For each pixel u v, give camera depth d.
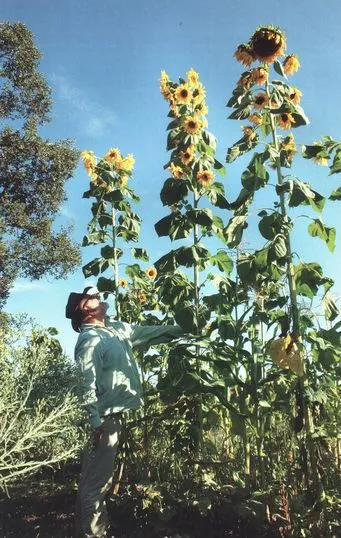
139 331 4.34
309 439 3.30
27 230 18.80
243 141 4.05
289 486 3.47
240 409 4.14
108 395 3.69
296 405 3.36
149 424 4.83
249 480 3.96
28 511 4.50
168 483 4.01
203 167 4.47
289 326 3.43
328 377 3.85
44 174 19.56
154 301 5.95
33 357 2.96
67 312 4.17
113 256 5.26
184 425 4.35
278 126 3.97
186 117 4.56
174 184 4.51
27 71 19.72
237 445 4.57
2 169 18.98
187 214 4.29
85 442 3.00
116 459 4.42
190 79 4.74
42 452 2.95
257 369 4.14
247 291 4.34
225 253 4.46
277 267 3.68
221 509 3.70
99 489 3.64
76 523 3.72
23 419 2.80
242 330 4.33
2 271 17.83
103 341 3.77
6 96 19.53
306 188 3.51
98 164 5.32
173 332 4.31
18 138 18.84
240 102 4.09
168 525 3.74
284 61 3.94
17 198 19.67
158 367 5.39
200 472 3.98
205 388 3.89
